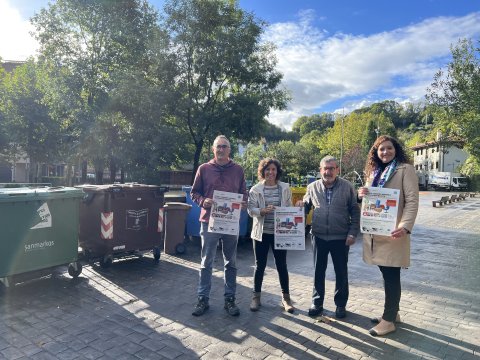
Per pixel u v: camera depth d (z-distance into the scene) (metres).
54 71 18.42
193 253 7.41
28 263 4.93
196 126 18.48
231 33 17.61
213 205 4.25
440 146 17.19
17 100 21.27
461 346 3.61
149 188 6.48
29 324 3.96
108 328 3.89
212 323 4.05
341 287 4.22
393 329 3.86
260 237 4.36
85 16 18.42
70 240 5.39
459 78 13.84
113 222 6.05
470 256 7.97
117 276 5.78
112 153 17.98
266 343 3.60
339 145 58.47
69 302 4.63
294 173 38.78
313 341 3.65
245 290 5.19
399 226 3.58
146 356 3.32
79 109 18.17
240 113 18.03
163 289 5.18
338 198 4.18
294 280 5.77
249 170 39.44
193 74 18.42
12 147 25.17
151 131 17.23
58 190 5.25
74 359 3.26
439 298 5.08
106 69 19.11
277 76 19.25
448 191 46.72
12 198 4.72
